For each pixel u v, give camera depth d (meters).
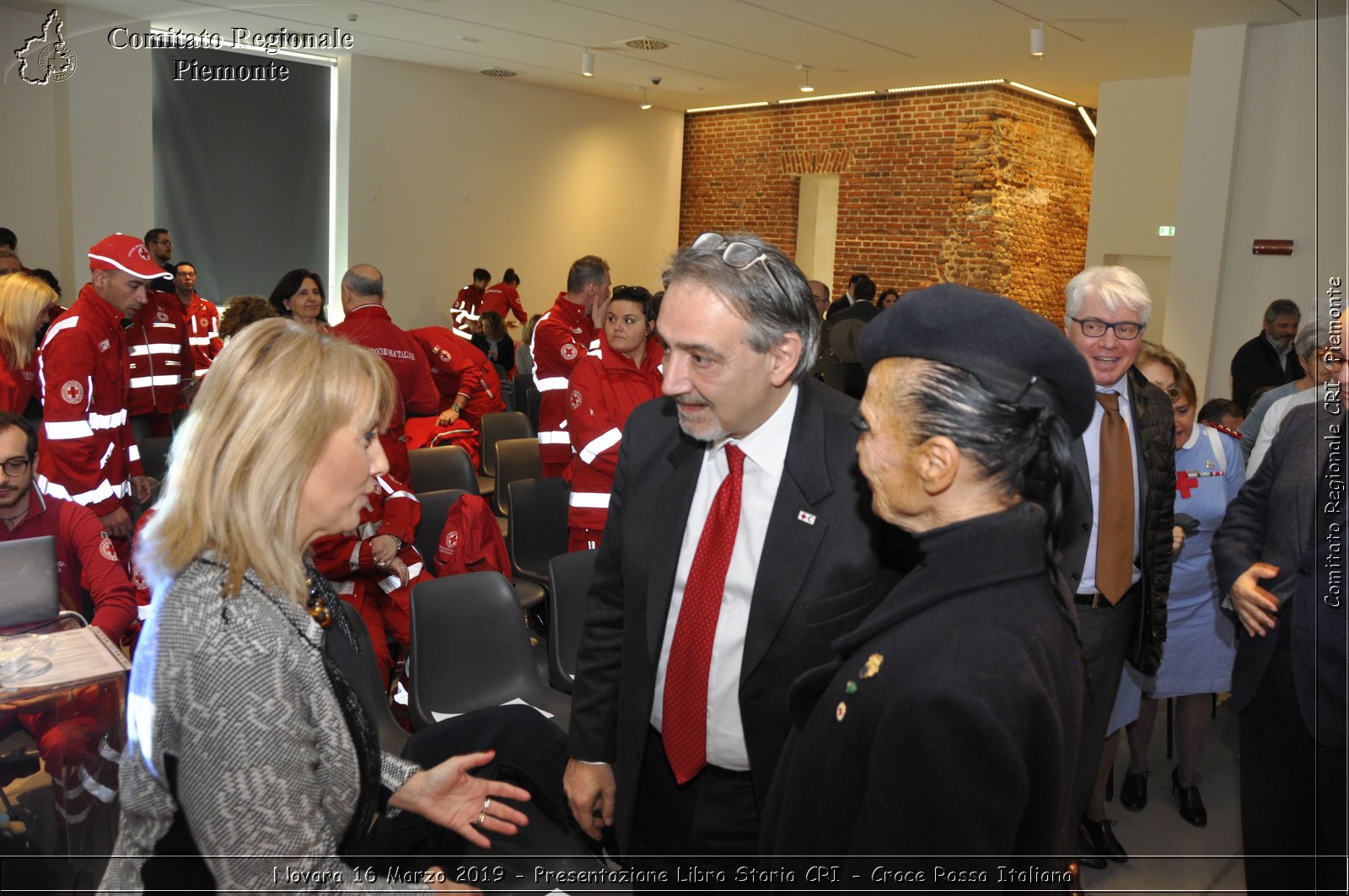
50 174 8.50
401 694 3.13
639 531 1.54
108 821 2.25
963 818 0.89
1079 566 2.14
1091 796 2.48
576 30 8.38
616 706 1.68
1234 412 4.03
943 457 0.98
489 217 11.31
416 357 4.17
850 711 0.99
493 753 1.51
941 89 10.12
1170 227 8.97
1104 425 2.29
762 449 1.42
